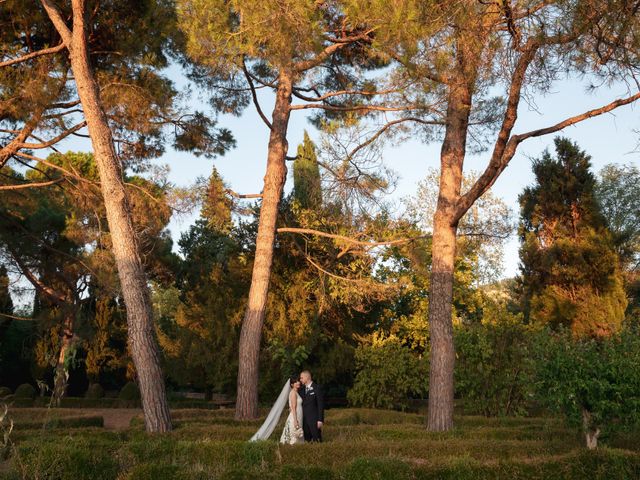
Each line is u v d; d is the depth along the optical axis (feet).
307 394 32.73
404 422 49.26
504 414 49.24
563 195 71.51
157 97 48.65
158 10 46.88
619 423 28.32
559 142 72.95
